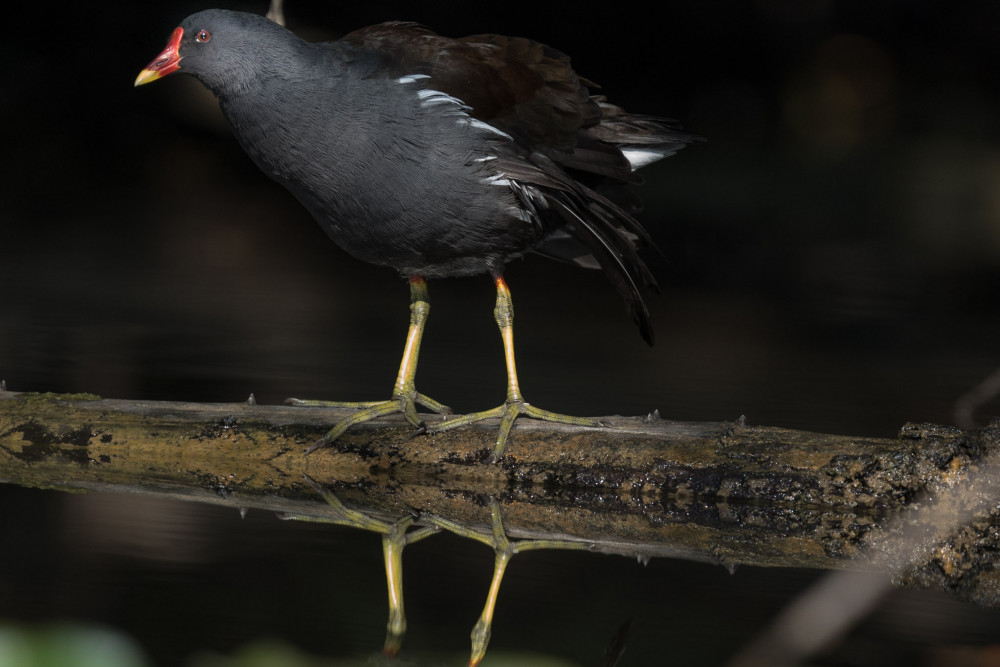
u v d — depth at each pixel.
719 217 27.97
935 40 43.28
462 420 10.05
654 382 13.25
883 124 41.41
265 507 9.01
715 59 41.75
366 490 9.70
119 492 9.26
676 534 8.76
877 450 9.30
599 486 9.62
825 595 3.17
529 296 19.45
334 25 35.50
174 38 9.10
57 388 12.00
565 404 11.95
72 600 6.56
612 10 40.38
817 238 25.52
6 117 31.28
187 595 6.73
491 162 9.25
